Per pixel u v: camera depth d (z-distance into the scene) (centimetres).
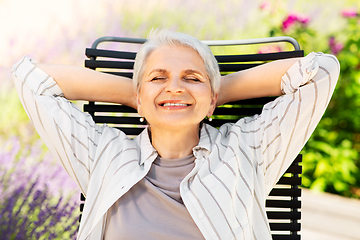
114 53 182
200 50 152
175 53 150
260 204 149
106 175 152
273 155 155
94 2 423
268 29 353
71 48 390
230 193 144
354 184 365
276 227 172
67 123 155
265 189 155
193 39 153
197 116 149
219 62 184
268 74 166
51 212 212
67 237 219
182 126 148
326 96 152
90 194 151
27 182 235
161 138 157
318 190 357
